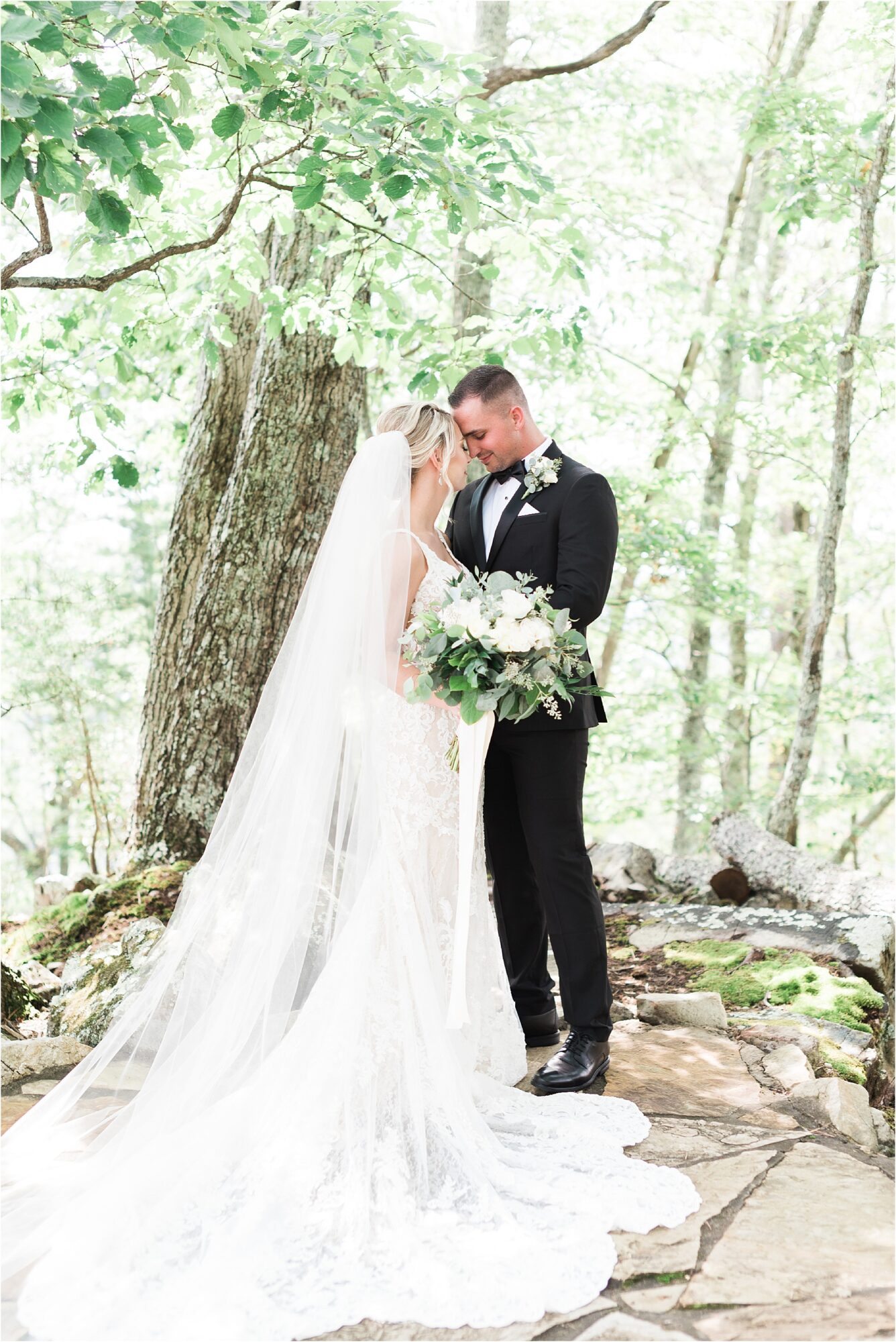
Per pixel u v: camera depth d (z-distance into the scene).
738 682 11.66
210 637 5.30
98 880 5.77
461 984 2.71
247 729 5.28
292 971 2.72
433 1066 2.61
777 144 6.69
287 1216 2.25
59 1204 2.32
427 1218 2.27
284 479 5.37
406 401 3.05
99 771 10.56
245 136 3.94
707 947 4.77
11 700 10.51
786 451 10.16
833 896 5.43
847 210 6.88
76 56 3.38
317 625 2.83
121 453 5.19
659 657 13.09
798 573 11.68
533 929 3.41
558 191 5.15
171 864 5.16
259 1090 2.55
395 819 2.78
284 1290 2.05
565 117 9.69
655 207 10.16
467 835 2.75
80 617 10.83
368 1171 2.38
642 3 9.64
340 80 3.57
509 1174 2.43
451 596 2.71
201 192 4.68
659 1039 3.52
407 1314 1.97
